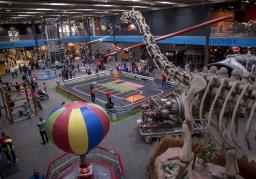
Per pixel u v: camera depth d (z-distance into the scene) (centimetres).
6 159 1108
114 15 3797
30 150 1176
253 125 547
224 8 2814
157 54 859
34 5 2425
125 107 1574
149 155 986
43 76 2831
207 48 2462
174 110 859
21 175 975
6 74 3278
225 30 2312
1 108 1780
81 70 3117
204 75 641
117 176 924
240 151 979
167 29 3133
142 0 2384
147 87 2167
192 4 2731
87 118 777
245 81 581
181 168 654
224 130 582
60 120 772
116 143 1187
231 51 2659
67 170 945
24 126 1477
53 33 3562
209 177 763
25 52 4125
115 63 3653
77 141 764
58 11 3120
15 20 4078
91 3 2448
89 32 4162
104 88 2223
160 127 1222
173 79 786
